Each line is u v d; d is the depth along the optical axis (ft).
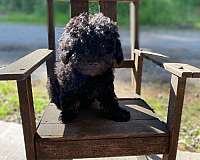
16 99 5.22
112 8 3.49
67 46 2.33
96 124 2.48
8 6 15.71
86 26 2.34
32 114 2.28
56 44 3.27
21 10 15.60
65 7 14.65
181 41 10.55
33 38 10.49
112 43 2.35
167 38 11.09
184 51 8.97
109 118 2.58
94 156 2.34
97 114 2.66
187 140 3.93
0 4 15.87
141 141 2.35
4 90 5.69
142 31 12.67
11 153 3.42
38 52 2.78
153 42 10.29
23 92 2.14
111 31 2.37
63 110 2.53
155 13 14.79
